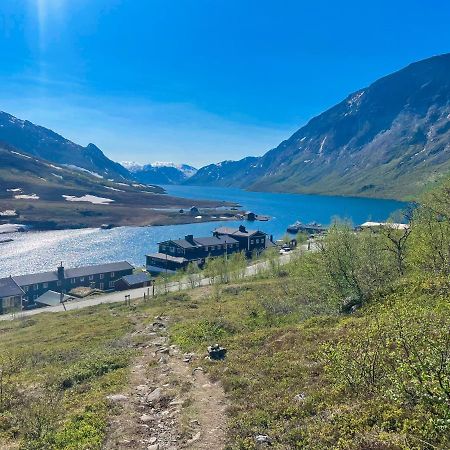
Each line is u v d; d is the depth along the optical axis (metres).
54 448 15.37
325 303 35.97
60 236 184.25
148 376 23.80
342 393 16.11
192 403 18.62
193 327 35.72
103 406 18.75
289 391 18.08
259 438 14.48
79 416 17.80
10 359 31.80
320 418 14.84
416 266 32.78
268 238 169.88
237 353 25.67
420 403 12.38
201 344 29.70
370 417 13.52
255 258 126.00
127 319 50.50
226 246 139.62
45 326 56.09
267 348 25.50
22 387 24.61
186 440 15.36
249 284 70.00
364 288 34.09
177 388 20.88
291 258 76.19
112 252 151.38
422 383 11.47
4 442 16.61
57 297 94.75
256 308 41.88
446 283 24.89
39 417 17.89
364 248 36.75
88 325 50.19
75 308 80.06
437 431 11.34
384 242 38.91
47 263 131.88
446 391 10.77
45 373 27.84
